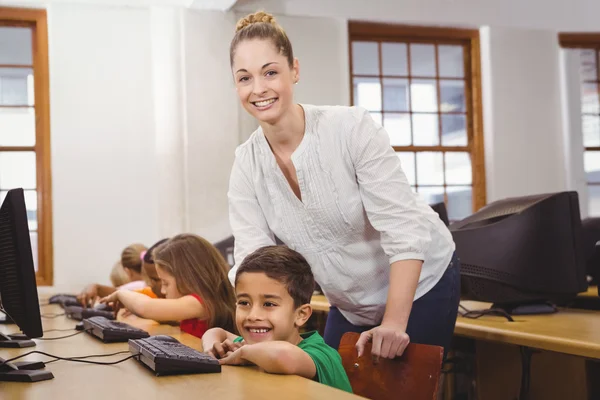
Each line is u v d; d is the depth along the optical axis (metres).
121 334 2.03
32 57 5.89
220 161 5.97
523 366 2.08
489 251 2.61
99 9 5.89
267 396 1.15
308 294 1.65
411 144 6.61
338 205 1.78
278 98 1.64
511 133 6.70
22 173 5.84
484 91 6.71
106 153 5.87
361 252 1.86
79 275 5.78
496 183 6.65
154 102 5.95
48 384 1.35
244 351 1.44
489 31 6.68
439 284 1.89
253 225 1.90
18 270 1.54
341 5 6.32
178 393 1.21
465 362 2.70
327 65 6.27
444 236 1.93
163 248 2.61
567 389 2.34
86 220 5.81
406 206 1.71
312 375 1.43
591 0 6.91
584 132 6.93
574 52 6.92
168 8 5.94
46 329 2.49
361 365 1.64
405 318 1.63
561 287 2.60
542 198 2.65
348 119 1.74
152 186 5.92
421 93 6.66
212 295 2.50
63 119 5.81
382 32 6.51
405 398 1.52
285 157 1.80
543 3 6.82
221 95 6.00
